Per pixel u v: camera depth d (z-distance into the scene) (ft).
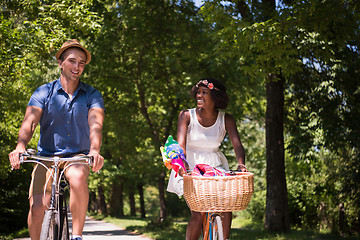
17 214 73.36
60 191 13.24
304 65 51.13
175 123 74.79
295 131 56.95
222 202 13.16
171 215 156.66
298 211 86.38
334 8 28.12
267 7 42.39
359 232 64.80
